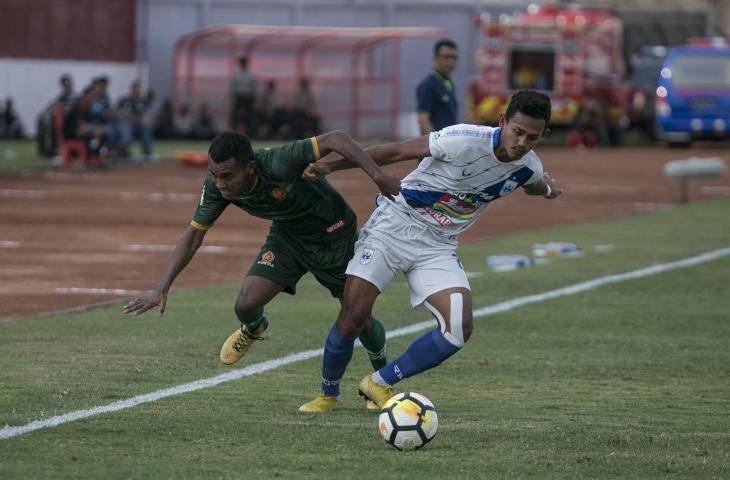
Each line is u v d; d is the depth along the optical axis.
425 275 15.55
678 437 14.91
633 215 46.84
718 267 32.50
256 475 12.97
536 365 19.81
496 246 36.75
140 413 15.79
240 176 14.82
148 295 15.45
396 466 13.40
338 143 15.02
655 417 16.14
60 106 66.62
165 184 56.09
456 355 20.58
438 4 100.69
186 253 15.64
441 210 15.48
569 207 49.78
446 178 15.28
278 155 15.12
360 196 51.97
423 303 15.58
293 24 99.00
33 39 92.81
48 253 33.22
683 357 20.67
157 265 31.31
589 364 19.97
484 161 15.08
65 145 64.31
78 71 94.12
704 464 13.59
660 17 106.31
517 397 17.39
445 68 32.53
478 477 12.98
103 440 14.38
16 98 92.81
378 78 95.50
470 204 15.49
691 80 89.50
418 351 15.49
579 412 16.41
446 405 16.78
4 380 17.73
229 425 15.21
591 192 56.47
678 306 26.23
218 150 14.68
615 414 16.31
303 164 15.10
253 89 87.44
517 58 90.62
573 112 89.81
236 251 34.62
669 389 18.09
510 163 15.17
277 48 95.44
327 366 16.02
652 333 23.00
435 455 13.90
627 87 92.75
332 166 15.17
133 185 55.19
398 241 15.60
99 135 64.12
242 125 87.75
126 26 95.31
